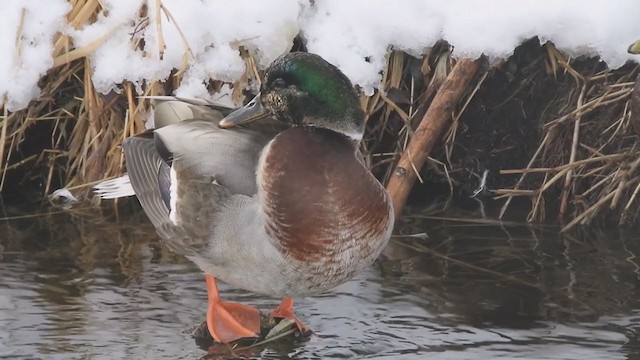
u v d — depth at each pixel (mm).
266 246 6969
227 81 9438
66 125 10055
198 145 7293
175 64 9406
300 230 6906
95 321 7742
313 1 9625
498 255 8859
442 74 9672
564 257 8805
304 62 7160
